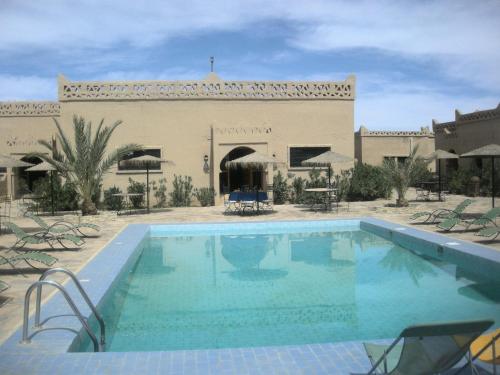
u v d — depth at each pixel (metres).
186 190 21.77
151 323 6.78
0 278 8.44
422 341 3.62
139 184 21.12
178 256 11.88
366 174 22.98
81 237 12.99
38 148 25.62
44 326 5.76
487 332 6.05
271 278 9.51
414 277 9.39
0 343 5.23
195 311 7.34
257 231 15.50
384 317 6.94
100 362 4.74
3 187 25.94
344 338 6.11
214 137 21.42
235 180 26.72
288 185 22.38
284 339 6.09
